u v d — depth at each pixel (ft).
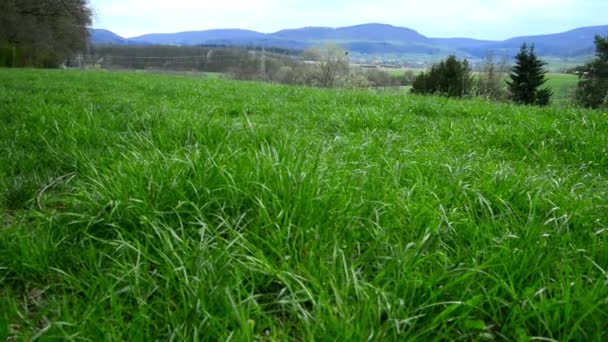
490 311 6.91
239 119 24.04
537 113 30.73
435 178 12.38
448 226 9.05
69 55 168.45
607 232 9.18
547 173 14.44
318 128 22.62
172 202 9.92
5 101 27.25
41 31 142.61
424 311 6.77
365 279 7.57
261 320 6.70
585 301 6.52
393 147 16.61
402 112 28.66
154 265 8.11
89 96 34.86
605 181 14.16
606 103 36.09
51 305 6.95
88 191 11.32
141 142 15.76
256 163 11.28
